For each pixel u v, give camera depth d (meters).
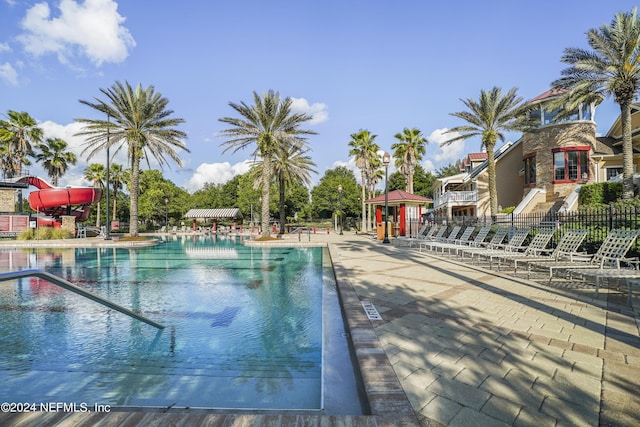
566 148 21.36
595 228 9.20
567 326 4.17
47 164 35.56
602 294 5.95
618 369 2.95
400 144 36.41
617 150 21.73
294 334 4.93
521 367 3.02
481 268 9.28
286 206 53.19
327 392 2.97
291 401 3.00
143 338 4.78
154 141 22.44
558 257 8.06
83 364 3.92
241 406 2.93
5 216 26.44
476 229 15.30
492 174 21.28
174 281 9.13
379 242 21.00
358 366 3.06
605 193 17.00
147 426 2.10
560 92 21.38
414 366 3.05
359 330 3.96
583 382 2.72
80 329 5.22
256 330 5.13
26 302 6.93
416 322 4.37
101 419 2.18
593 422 2.18
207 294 7.51
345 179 54.56
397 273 8.40
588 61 16.30
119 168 46.09
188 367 3.82
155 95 22.62
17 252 18.00
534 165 23.31
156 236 32.69
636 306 5.11
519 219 15.02
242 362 3.94
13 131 31.53
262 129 22.11
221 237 31.12
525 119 21.66
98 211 42.75
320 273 10.37
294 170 28.58
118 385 3.39
